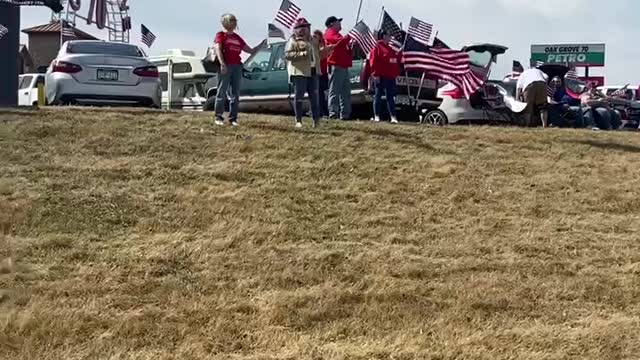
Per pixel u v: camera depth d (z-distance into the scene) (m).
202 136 10.73
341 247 7.57
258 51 16.64
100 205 8.12
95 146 10.05
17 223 7.54
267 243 7.54
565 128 15.34
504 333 5.91
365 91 14.94
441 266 7.24
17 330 5.60
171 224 7.86
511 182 9.82
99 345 5.47
